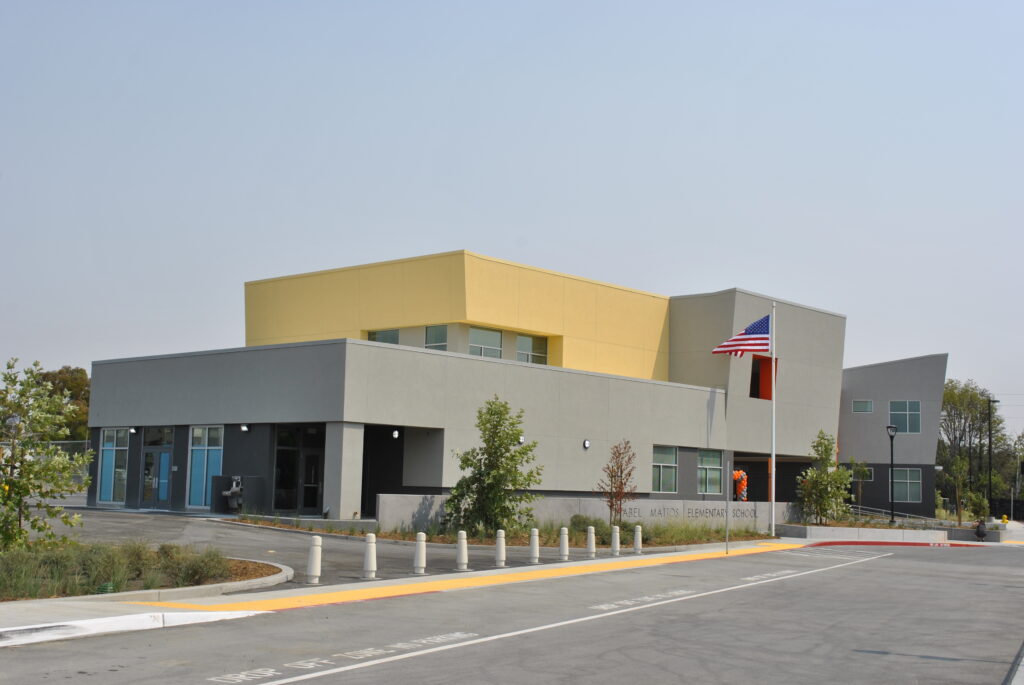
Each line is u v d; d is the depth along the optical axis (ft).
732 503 147.02
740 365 166.81
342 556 81.46
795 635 48.73
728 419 164.55
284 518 107.24
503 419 106.11
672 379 171.32
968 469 312.71
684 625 51.06
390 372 114.52
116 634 43.70
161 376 129.08
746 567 90.22
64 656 38.11
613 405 143.74
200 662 37.45
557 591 64.69
